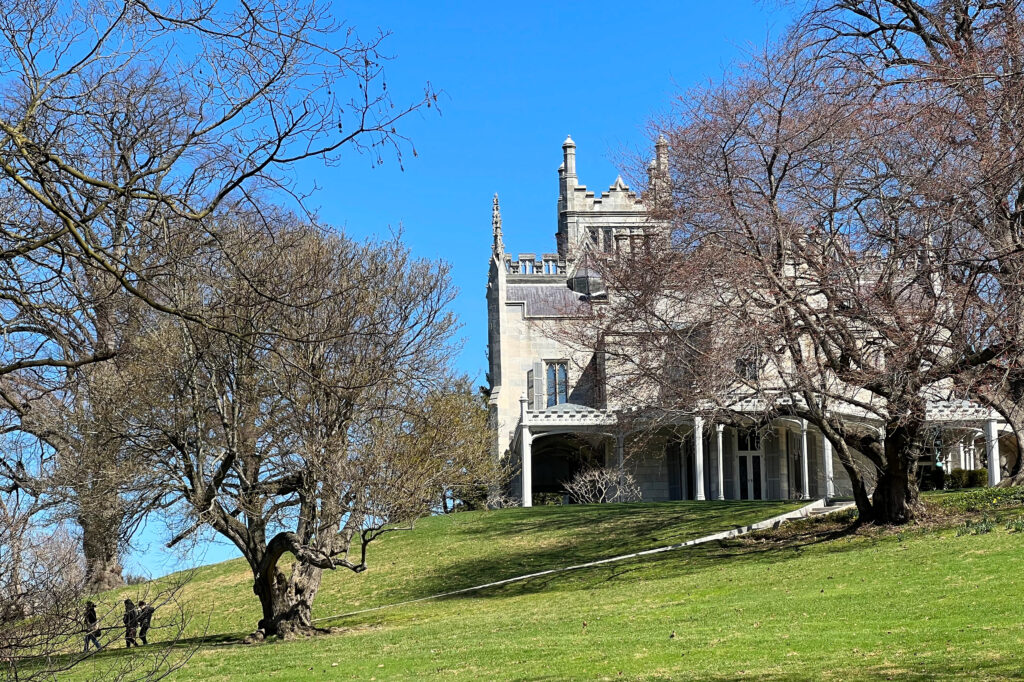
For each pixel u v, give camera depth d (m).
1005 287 27.64
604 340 39.12
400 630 30.17
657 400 37.66
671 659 20.56
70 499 25.00
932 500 36.69
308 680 23.39
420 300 32.97
